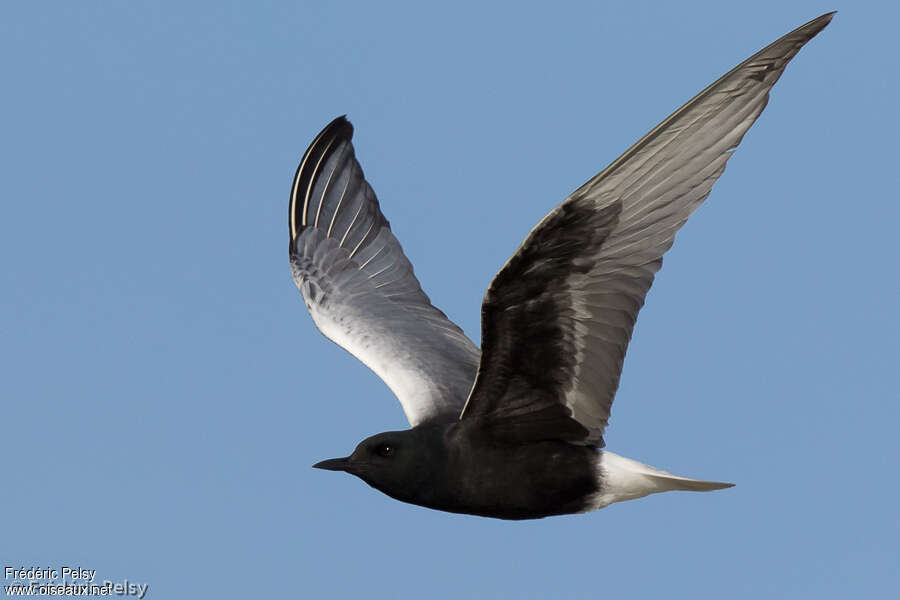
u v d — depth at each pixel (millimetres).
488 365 13031
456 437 13648
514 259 12055
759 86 11453
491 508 13758
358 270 16984
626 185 11773
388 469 13758
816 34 11211
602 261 12273
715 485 13062
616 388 12961
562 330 12742
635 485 13438
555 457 13484
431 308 16562
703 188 11828
